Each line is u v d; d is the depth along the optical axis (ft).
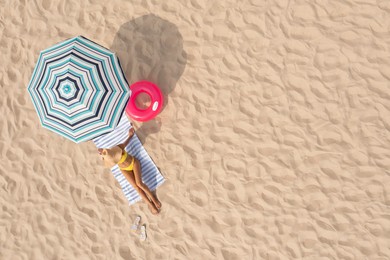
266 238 19.02
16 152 20.72
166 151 19.83
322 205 18.97
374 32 19.56
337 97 19.42
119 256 19.60
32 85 17.79
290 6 20.08
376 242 18.58
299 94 19.57
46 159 20.53
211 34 20.20
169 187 19.72
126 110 19.08
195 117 19.81
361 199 18.84
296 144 19.34
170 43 20.26
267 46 19.94
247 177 19.39
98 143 19.81
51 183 20.35
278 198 19.17
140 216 19.77
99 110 17.17
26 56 21.16
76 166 20.33
